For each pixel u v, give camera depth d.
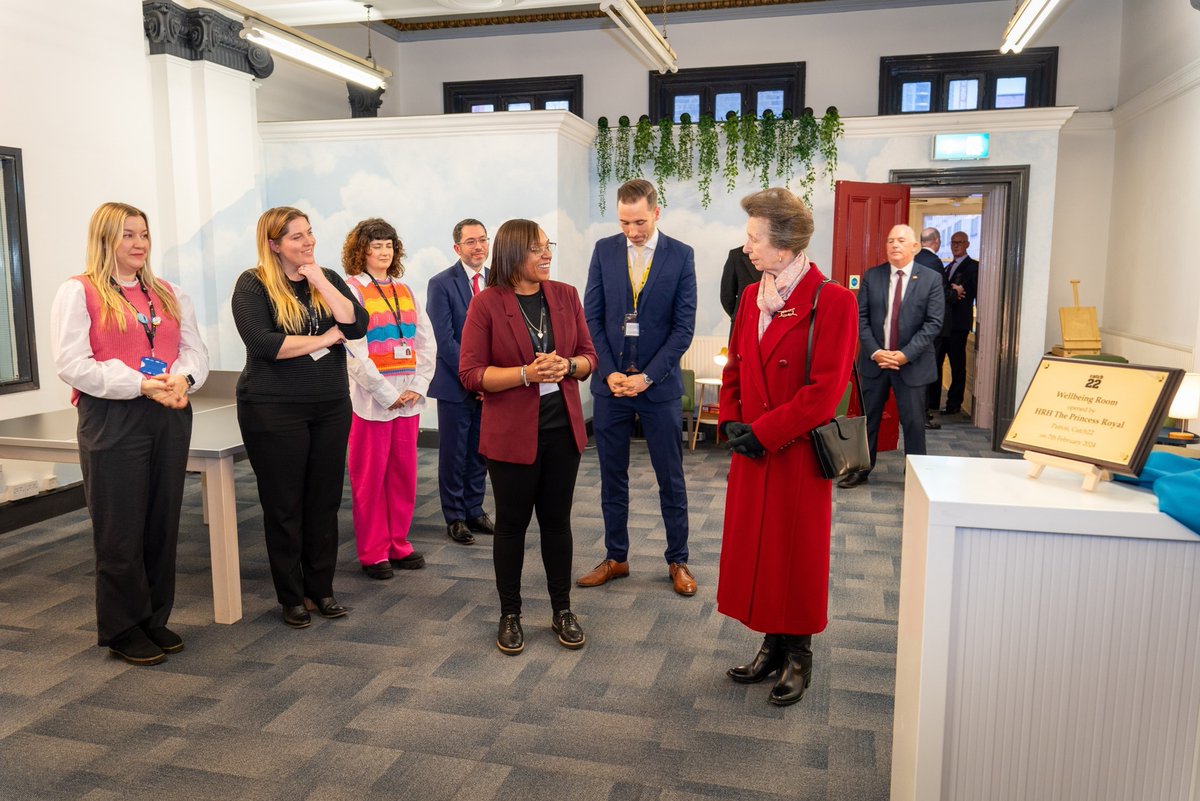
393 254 3.64
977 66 7.89
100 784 2.20
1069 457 1.66
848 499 5.12
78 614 3.36
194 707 2.60
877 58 8.03
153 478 2.87
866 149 6.99
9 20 4.59
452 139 6.58
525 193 6.51
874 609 3.39
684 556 3.61
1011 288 6.88
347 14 6.96
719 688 2.71
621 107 8.62
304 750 2.36
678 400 3.47
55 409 4.93
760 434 2.36
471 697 2.66
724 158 7.19
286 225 2.91
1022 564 1.57
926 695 1.63
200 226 6.13
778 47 8.20
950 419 8.23
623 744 2.39
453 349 4.08
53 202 4.88
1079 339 7.11
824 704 2.61
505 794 2.16
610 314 3.44
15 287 4.66
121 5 5.30
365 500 3.64
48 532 4.48
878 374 5.35
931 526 1.58
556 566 3.03
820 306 2.34
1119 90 7.53
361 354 3.45
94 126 5.13
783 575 2.45
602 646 3.03
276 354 2.91
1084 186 7.68
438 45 8.97
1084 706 1.59
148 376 2.77
